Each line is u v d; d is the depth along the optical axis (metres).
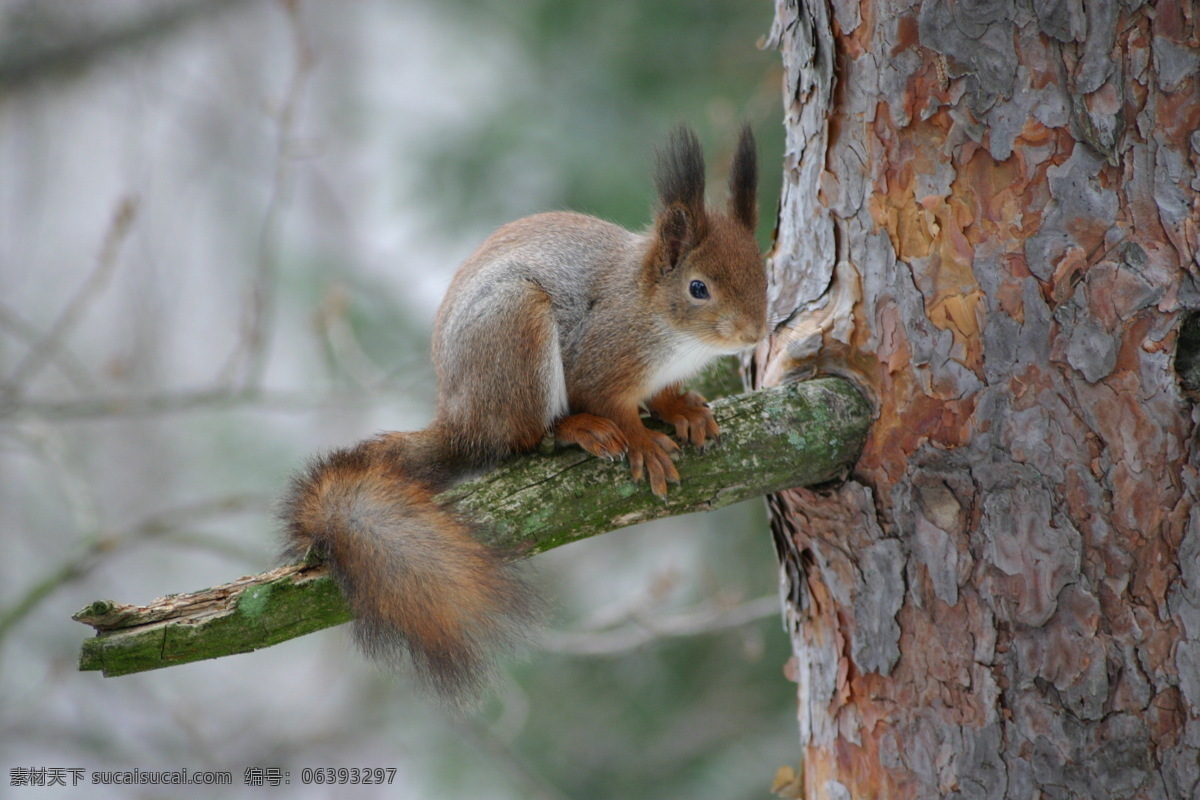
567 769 15.68
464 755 16.70
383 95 28.50
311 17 29.48
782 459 7.28
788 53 8.05
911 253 7.18
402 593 7.32
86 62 25.31
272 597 6.80
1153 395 6.80
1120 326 6.82
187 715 16.53
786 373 7.76
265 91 28.44
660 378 9.15
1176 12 6.74
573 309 9.30
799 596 8.10
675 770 15.52
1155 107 6.80
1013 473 6.99
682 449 7.46
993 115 6.91
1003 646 7.06
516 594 7.37
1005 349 6.97
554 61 18.25
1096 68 6.78
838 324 7.52
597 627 12.98
